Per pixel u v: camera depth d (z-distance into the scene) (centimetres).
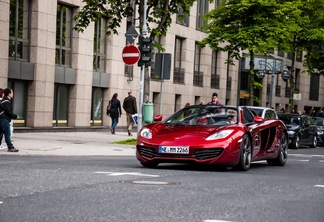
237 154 1318
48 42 2922
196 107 1455
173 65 4197
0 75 2619
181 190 932
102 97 3506
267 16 3081
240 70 5216
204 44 3142
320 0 3594
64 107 3152
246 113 1483
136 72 3781
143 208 744
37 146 1894
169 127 1363
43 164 1320
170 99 4200
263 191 967
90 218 664
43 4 2869
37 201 771
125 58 2112
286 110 6356
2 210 695
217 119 1395
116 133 3238
